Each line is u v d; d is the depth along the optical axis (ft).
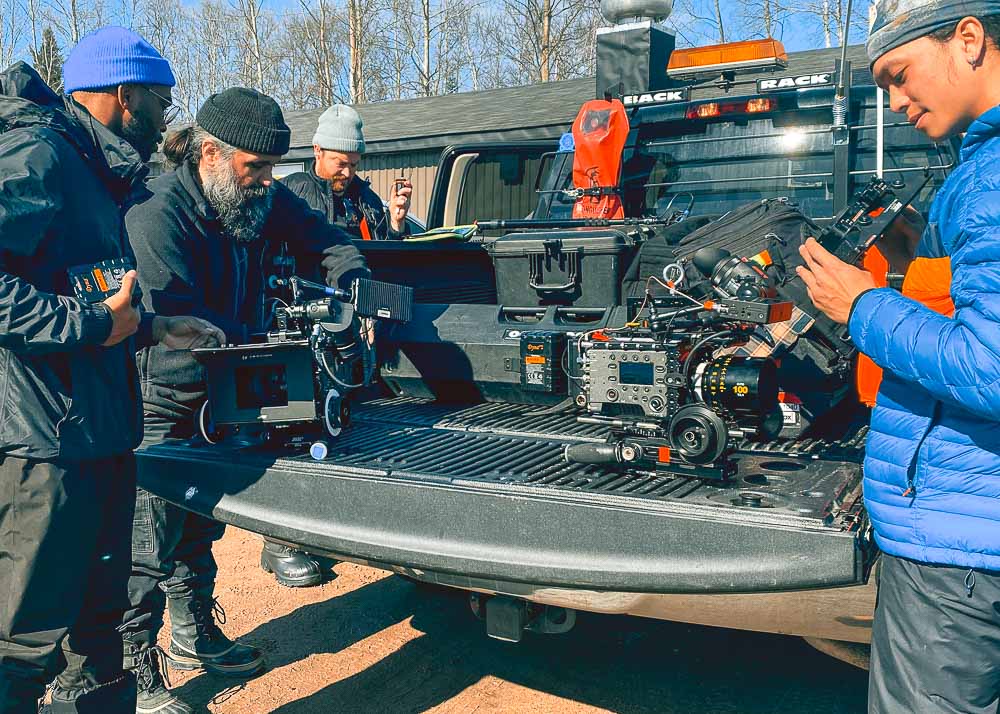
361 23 120.16
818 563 6.66
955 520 5.48
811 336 9.42
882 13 5.82
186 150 10.39
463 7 127.65
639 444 8.18
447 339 11.47
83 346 7.52
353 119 15.99
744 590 6.90
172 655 11.17
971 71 5.55
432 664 11.18
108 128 8.23
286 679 10.82
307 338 9.38
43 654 7.66
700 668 11.05
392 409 11.38
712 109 14.34
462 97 53.72
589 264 11.42
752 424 7.94
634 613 7.77
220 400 9.50
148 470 9.70
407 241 12.76
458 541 8.00
